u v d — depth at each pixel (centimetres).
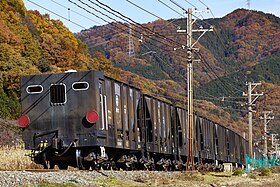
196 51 3253
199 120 3650
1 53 6203
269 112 8638
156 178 1908
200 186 1850
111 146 2014
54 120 1922
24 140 1944
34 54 6800
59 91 1928
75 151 1930
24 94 1962
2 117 5269
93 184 1441
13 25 7044
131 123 2306
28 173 1491
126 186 1550
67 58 7319
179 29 3359
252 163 4828
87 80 1911
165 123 2873
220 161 4497
